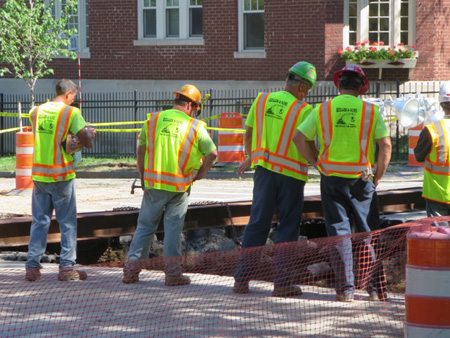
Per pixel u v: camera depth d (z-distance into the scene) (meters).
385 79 24.78
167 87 26.89
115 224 11.52
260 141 8.36
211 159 8.88
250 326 6.82
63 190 8.88
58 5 28.52
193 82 26.53
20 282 8.76
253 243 8.41
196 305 7.58
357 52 24.08
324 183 8.04
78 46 28.39
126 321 6.96
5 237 10.67
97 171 22.23
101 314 7.21
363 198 8.02
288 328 6.79
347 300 7.82
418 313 6.03
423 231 6.16
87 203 15.66
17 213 14.24
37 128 8.91
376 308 7.59
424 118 19.75
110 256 12.48
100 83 27.75
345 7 24.62
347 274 7.83
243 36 25.92
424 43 24.64
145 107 25.66
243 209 12.68
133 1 27.11
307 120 8.02
